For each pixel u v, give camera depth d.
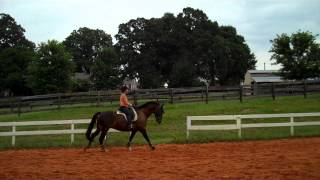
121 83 77.94
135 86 88.62
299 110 31.48
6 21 83.12
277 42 46.47
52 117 31.56
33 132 22.39
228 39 86.12
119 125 18.58
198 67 82.19
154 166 14.63
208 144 21.44
